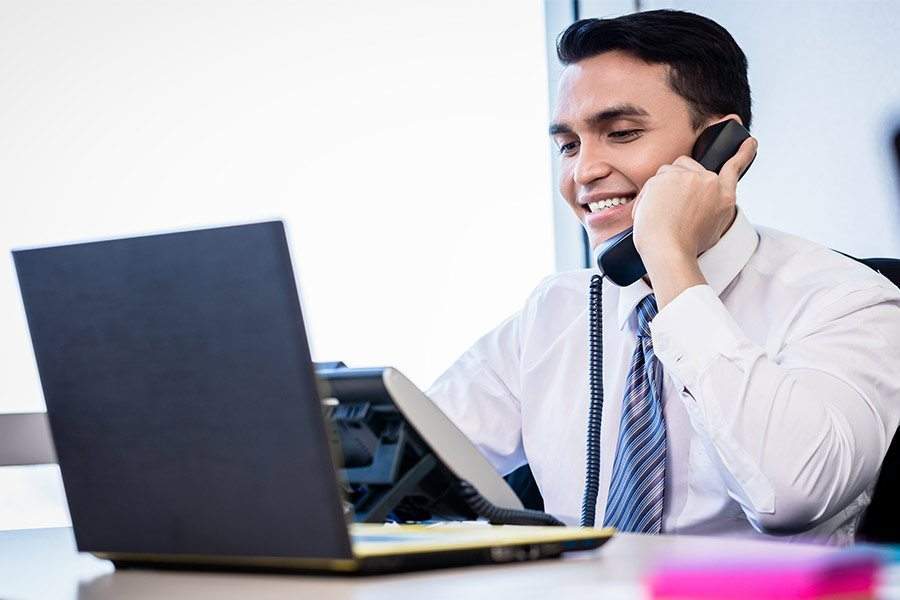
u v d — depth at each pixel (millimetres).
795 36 2348
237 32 2580
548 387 1875
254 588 771
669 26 1733
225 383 790
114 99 2463
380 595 708
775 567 603
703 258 1668
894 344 1539
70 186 2416
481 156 2770
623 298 1722
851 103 2227
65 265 851
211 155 2543
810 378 1440
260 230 753
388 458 1064
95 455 885
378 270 2682
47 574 940
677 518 1613
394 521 1182
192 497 834
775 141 2400
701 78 1740
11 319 2318
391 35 2713
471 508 1076
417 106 2732
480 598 688
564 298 1934
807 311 1600
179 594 765
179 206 2510
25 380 2301
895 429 1511
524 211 2793
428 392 1974
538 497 1906
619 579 755
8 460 2102
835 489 1351
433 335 2707
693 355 1377
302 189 2625
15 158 2383
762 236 1759
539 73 2822
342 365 1161
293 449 771
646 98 1728
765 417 1340
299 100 2629
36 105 2404
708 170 1649
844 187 2246
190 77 2527
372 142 2689
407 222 2703
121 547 902
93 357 855
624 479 1568
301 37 2635
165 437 834
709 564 631
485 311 2754
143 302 817
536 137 2812
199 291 787
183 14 2533
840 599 603
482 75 2783
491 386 1941
